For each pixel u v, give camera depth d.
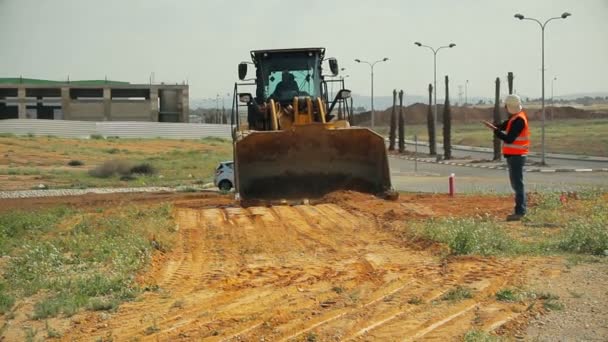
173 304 9.68
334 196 19.78
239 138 20.48
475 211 17.69
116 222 16.09
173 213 18.34
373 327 8.26
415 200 20.25
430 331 8.02
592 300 8.96
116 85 110.19
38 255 12.82
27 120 91.56
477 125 175.75
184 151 81.56
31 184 45.19
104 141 88.12
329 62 22.52
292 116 21.56
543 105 58.97
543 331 7.90
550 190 22.95
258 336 8.11
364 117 180.38
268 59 22.48
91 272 11.77
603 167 55.06
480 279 10.33
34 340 8.31
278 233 15.34
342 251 13.33
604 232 12.41
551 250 12.44
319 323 8.49
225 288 10.60
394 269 11.39
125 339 8.23
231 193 31.30
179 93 115.38
